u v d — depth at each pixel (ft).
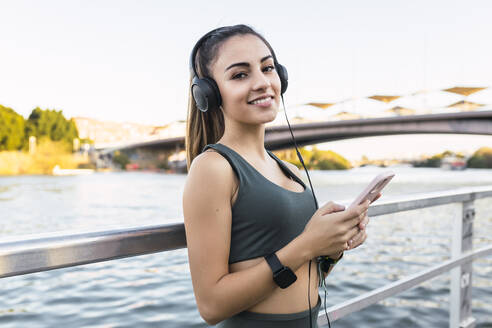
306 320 2.89
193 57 3.16
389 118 118.83
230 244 2.68
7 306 18.93
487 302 15.34
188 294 19.51
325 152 404.77
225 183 2.54
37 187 158.51
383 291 4.51
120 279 23.13
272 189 2.72
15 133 303.48
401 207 4.47
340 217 2.41
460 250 5.84
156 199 100.32
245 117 2.84
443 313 15.51
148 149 320.29
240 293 2.39
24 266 2.12
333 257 3.09
